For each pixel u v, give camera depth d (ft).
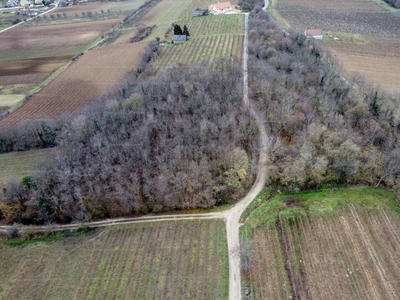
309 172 271.49
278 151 286.25
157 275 225.97
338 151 271.28
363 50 505.25
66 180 270.67
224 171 276.82
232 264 227.40
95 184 271.49
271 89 347.97
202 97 340.59
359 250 228.84
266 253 231.71
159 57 488.85
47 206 266.98
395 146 277.85
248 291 211.41
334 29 599.57
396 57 478.18
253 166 282.97
